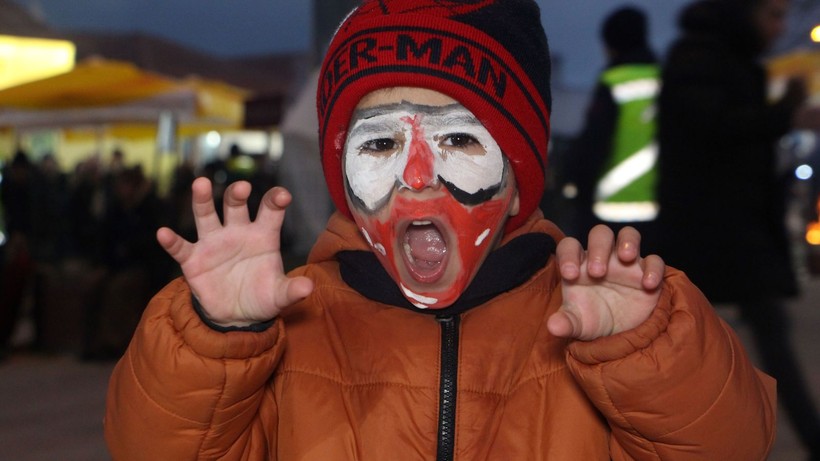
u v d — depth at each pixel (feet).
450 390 5.76
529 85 6.01
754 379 5.35
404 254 5.73
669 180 12.16
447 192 5.65
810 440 12.19
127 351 5.59
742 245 12.03
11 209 31.14
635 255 4.85
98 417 18.56
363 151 5.78
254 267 5.17
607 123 12.62
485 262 6.00
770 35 12.12
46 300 26.23
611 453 5.67
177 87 30.60
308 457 5.73
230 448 5.58
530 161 6.00
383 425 5.73
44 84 29.55
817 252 34.99
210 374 5.21
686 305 5.13
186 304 5.29
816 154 35.78
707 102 11.82
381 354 5.94
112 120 29.60
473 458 5.66
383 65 5.67
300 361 6.05
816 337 22.49
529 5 6.35
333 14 17.81
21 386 21.74
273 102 29.32
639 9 12.59
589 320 4.96
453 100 5.74
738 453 5.14
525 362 5.90
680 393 4.99
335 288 6.41
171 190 28.37
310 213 18.83
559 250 4.99
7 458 15.57
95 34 44.34
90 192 33.45
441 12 5.78
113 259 24.59
